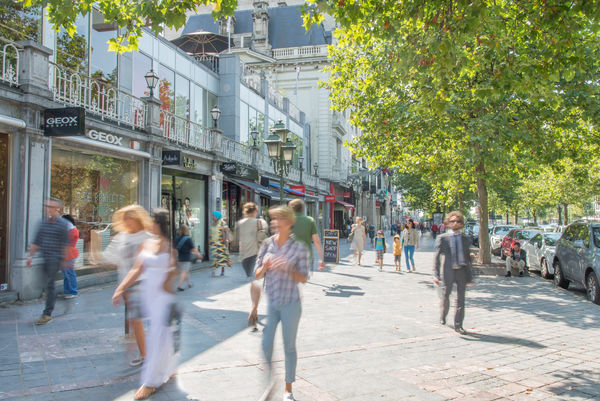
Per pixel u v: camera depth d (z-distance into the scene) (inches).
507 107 488.7
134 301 168.7
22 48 324.8
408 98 499.2
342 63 557.3
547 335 246.7
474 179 633.6
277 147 509.7
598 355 209.0
